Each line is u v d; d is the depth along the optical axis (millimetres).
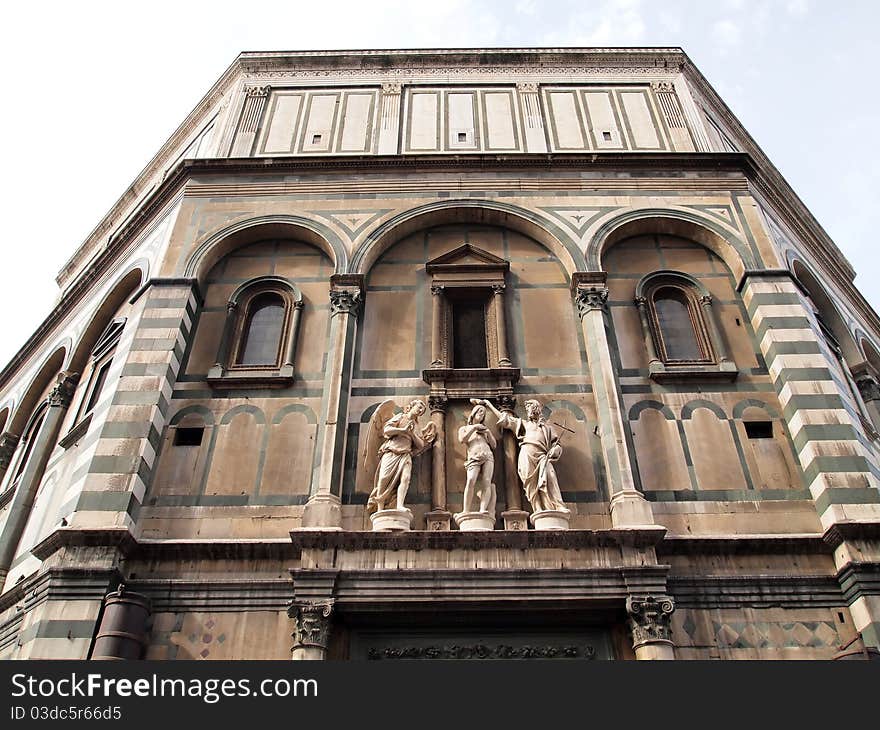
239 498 11281
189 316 13320
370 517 10992
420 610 9922
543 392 12461
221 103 18781
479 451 11180
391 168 15516
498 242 14641
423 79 18438
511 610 9945
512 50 18812
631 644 9844
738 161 15562
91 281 17844
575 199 14992
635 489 10961
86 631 9492
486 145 16844
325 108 17859
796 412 11602
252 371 12734
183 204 15031
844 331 16938
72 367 16234
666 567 9859
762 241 14242
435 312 13469
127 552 10359
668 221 14586
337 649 9891
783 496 11164
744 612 9969
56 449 14914
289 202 15023
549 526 10445
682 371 12508
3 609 11594
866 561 9859
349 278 13594
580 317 13328
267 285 14109
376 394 12484
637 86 18312
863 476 10742
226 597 10195
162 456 11680
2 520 15344
